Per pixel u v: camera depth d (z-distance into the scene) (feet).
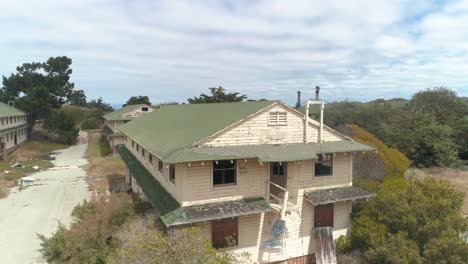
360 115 156.97
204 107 74.59
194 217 41.06
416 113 142.61
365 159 73.26
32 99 202.80
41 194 92.99
